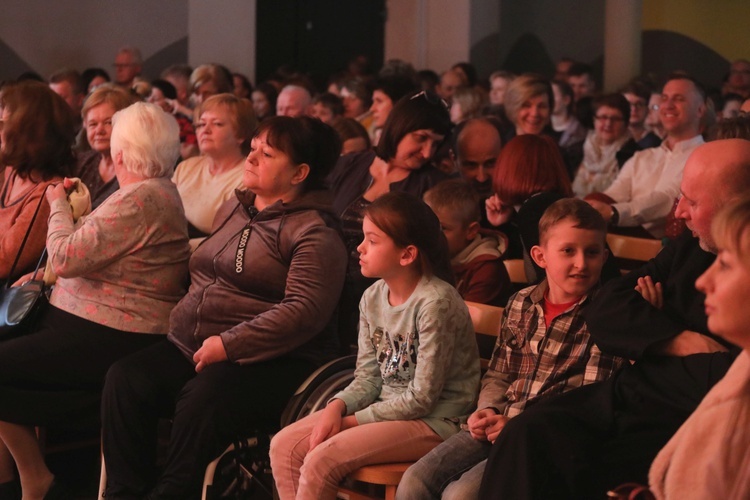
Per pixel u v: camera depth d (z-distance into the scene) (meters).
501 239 3.81
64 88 7.99
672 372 2.58
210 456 3.34
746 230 1.96
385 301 3.18
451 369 3.12
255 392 3.38
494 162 4.70
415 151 4.31
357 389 3.17
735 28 12.88
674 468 2.11
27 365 3.69
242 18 11.93
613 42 12.40
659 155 5.67
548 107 6.29
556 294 2.95
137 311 3.77
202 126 5.02
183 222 3.83
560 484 2.54
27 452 3.79
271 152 3.54
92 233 3.64
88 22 11.24
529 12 14.20
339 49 14.05
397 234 3.05
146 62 11.52
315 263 3.45
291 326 3.40
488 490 2.58
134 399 3.49
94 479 4.21
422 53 14.02
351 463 2.95
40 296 3.84
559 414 2.60
